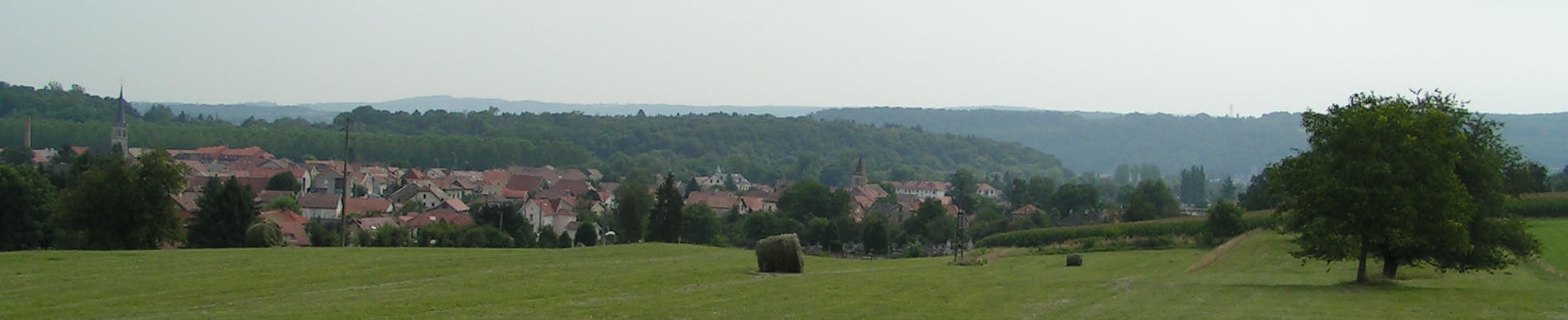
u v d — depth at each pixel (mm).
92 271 37312
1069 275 46906
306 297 31953
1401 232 36844
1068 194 170375
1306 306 32500
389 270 40031
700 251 55719
